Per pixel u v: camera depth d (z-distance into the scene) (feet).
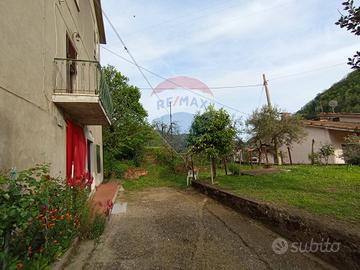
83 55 32.81
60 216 13.56
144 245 15.93
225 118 36.88
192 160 43.62
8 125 13.12
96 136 42.37
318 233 13.16
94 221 18.15
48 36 19.47
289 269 12.02
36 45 17.08
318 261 12.64
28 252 10.82
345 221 13.66
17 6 14.60
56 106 20.84
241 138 51.08
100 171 45.68
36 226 11.71
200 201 29.91
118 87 65.05
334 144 62.69
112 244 16.26
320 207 17.01
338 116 75.87
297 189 24.82
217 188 29.58
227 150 36.99
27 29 15.80
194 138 36.78
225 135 35.96
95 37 45.32
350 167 42.93
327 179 30.50
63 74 22.84
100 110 24.14
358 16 8.33
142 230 19.12
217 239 16.40
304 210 16.43
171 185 45.01
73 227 15.34
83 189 18.95
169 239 16.87
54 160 19.63
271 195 22.38
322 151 55.06
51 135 19.27
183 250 14.90
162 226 19.98
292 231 15.37
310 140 66.64
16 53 14.26
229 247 14.99
